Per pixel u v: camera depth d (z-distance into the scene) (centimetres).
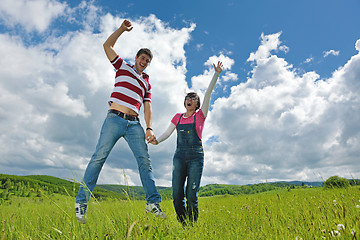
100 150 305
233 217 327
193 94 383
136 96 340
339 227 174
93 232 215
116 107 326
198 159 343
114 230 202
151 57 360
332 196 393
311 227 198
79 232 205
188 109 377
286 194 607
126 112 326
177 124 373
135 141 327
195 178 335
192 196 330
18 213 308
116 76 346
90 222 246
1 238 198
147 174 320
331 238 170
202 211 450
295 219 255
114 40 335
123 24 330
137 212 264
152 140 365
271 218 267
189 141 350
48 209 329
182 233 229
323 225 200
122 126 318
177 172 347
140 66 354
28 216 303
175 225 254
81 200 256
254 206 411
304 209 306
